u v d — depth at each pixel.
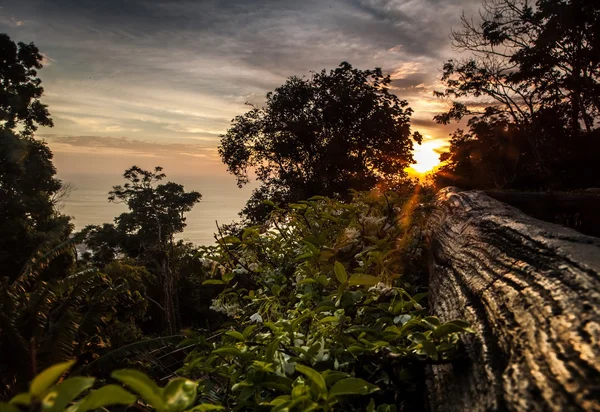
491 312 1.04
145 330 24.41
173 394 0.63
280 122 26.97
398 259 2.33
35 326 7.59
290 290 2.20
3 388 7.23
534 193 4.12
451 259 1.70
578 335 0.72
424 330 1.32
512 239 1.37
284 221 2.73
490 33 23.89
